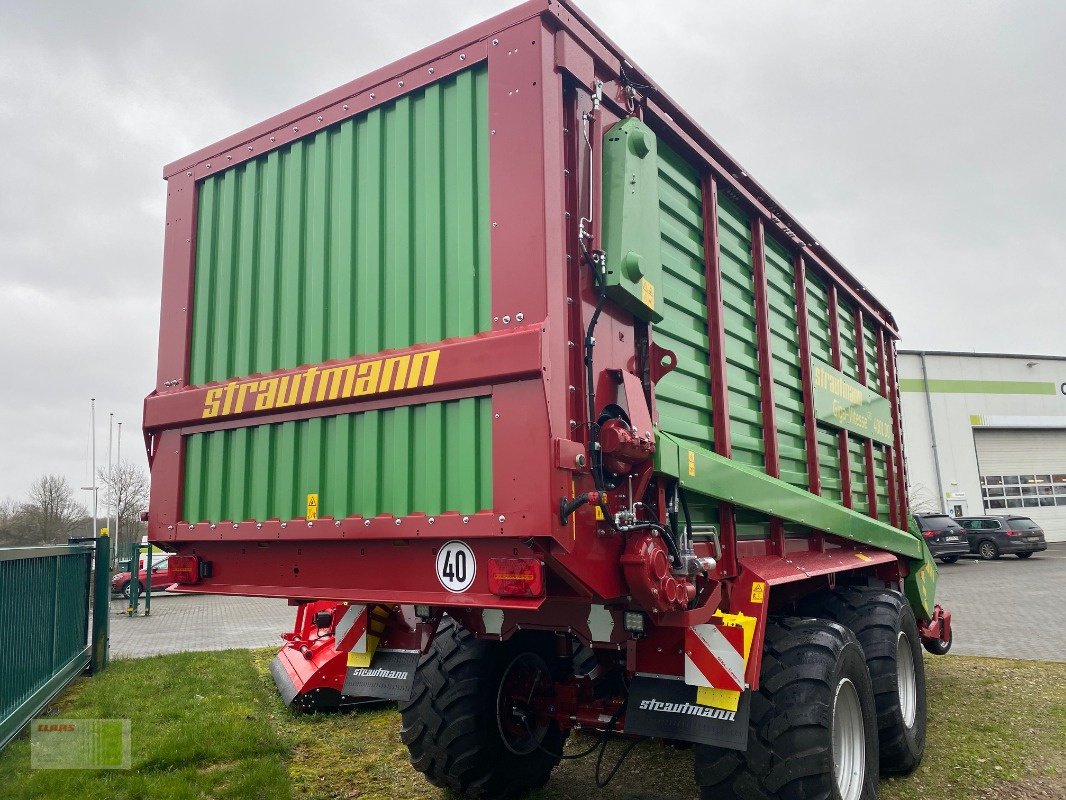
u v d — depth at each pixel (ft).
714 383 12.30
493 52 9.69
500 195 9.33
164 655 29.71
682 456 10.28
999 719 18.98
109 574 27.71
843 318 19.71
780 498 13.30
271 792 13.97
